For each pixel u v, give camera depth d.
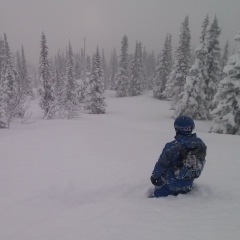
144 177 5.50
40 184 5.12
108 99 59.59
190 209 3.52
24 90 20.34
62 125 14.03
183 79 38.84
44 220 3.59
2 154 7.64
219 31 31.09
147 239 2.71
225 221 3.07
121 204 3.90
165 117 34.47
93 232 2.97
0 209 4.07
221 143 9.62
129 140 9.89
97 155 7.41
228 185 4.75
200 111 30.78
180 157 3.71
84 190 4.94
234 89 19.23
